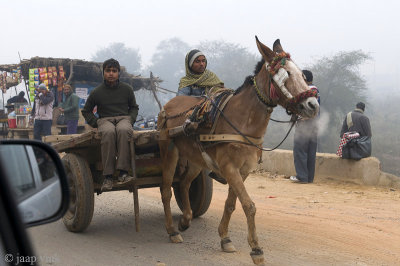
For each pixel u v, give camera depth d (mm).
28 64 20703
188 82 6445
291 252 5219
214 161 5113
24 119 18344
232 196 5172
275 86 4598
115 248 5352
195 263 4824
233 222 6695
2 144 1696
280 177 11672
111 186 5660
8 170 1621
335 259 4965
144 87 23156
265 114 4777
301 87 4445
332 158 10922
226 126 4914
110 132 5586
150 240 5773
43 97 14602
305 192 9500
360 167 10406
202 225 6570
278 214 7250
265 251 5258
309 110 4406
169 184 5918
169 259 4953
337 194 9258
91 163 6141
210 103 5152
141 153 6211
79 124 20359
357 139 10430
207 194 6680
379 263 4848
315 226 6418
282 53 4637
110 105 6227
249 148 4832
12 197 1271
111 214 7301
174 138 5746
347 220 6809
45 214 1848
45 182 1865
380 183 10250
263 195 9172
